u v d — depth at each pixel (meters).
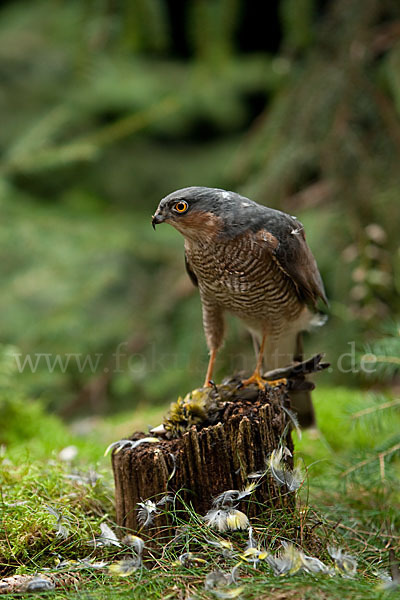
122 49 9.65
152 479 5.11
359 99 10.71
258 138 11.38
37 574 4.68
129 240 11.55
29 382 11.34
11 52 13.99
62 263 11.59
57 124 11.25
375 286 10.30
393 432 7.88
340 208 10.79
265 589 4.18
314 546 5.05
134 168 15.27
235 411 5.36
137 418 9.97
